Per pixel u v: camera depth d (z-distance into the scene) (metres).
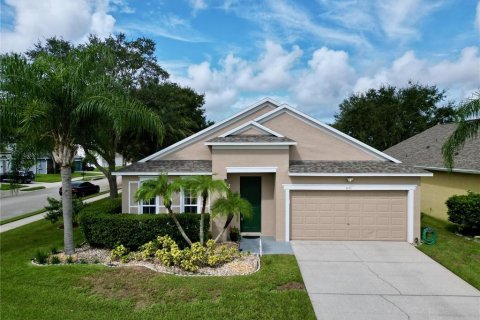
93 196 28.98
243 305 7.24
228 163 13.37
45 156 12.72
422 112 44.06
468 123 12.74
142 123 10.96
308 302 7.45
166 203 10.02
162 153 15.37
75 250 11.34
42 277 8.65
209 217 11.95
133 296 7.67
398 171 13.01
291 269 9.56
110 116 10.25
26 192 32.84
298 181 13.26
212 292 7.88
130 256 10.34
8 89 9.38
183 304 7.31
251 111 15.67
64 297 7.61
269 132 14.33
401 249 12.00
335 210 13.31
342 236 13.32
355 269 9.82
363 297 7.87
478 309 7.32
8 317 6.71
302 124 14.90
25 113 8.99
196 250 9.56
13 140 11.34
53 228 15.77
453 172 16.02
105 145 16.41
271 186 14.35
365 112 42.97
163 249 10.01
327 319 6.80
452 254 11.27
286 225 13.25
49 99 9.82
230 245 12.14
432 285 8.65
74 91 9.95
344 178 13.12
